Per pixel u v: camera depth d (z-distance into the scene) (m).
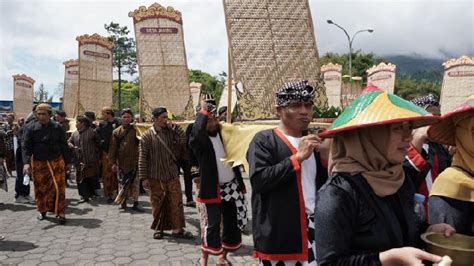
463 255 1.51
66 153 6.90
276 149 2.80
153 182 5.77
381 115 1.60
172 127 5.82
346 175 1.69
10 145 10.67
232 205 4.57
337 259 1.58
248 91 4.99
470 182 2.18
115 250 5.33
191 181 8.02
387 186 1.65
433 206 2.26
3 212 7.54
